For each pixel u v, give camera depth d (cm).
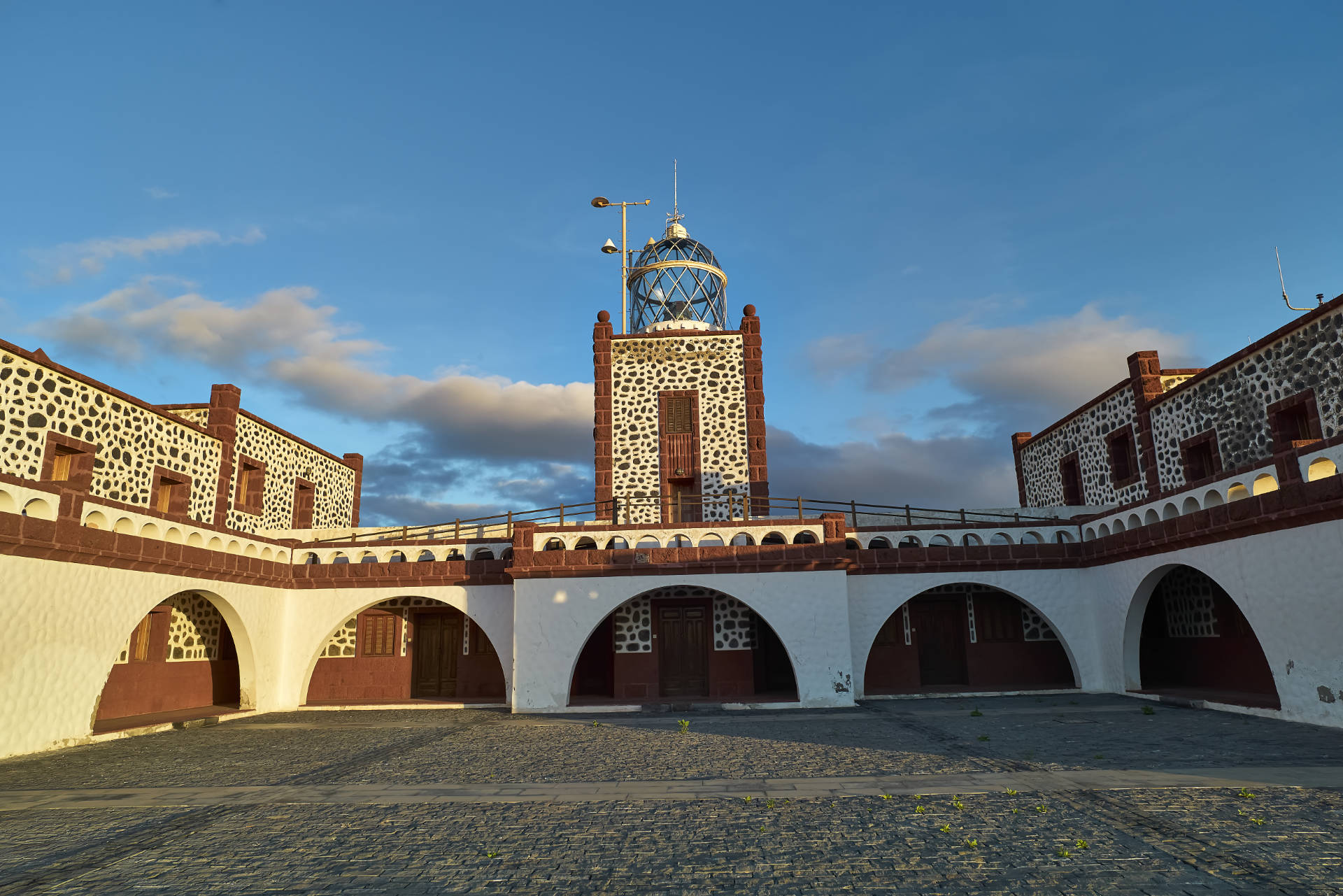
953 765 780
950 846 509
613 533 1412
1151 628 1628
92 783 791
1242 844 494
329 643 1655
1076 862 471
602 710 1350
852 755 852
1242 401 1438
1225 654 1404
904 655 1614
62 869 505
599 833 562
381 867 497
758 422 1808
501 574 1496
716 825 575
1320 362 1256
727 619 1534
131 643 1395
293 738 1108
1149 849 491
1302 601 982
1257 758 766
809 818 587
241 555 1409
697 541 1426
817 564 1386
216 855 529
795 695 1496
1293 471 978
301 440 2108
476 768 833
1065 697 1409
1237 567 1097
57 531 1012
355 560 1590
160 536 1219
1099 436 1933
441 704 1491
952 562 1505
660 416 1820
